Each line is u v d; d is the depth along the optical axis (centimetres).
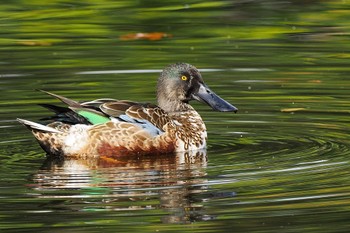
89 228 1011
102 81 1708
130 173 1229
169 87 1451
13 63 1827
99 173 1230
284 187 1136
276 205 1072
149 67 1789
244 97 1614
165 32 2048
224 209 1064
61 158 1328
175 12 2202
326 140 1370
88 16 2188
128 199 1106
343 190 1118
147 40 1988
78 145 1325
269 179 1172
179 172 1227
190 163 1283
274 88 1659
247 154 1310
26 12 2222
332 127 1441
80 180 1195
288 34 2020
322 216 1032
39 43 1983
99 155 1333
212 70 1764
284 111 1537
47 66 1806
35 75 1745
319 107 1552
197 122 1395
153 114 1362
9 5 2275
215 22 2112
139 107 1362
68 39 2009
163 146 1352
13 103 1579
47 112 1531
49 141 1325
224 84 1683
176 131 1366
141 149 1341
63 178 1204
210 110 1578
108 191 1141
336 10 2183
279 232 991
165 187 1152
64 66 1806
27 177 1209
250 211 1053
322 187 1133
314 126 1449
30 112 1530
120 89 1658
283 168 1223
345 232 987
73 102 1322
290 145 1351
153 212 1060
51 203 1095
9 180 1195
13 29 2088
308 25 2080
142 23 2125
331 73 1744
